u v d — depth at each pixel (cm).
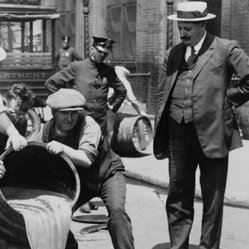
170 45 1706
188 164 595
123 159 1135
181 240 598
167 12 1694
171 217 602
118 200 516
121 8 2084
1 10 1560
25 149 495
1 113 515
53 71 1525
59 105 504
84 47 2192
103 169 530
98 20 2231
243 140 1382
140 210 812
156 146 611
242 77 568
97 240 675
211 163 581
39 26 1609
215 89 570
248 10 1507
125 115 1183
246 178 942
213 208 585
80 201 543
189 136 583
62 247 470
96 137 517
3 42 1656
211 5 1888
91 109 820
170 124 594
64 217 472
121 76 1175
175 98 585
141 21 1880
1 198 446
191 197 603
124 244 506
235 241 682
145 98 1852
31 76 1493
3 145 592
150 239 687
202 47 574
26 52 1633
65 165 501
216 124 570
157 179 952
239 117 1410
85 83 820
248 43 1509
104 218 756
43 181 523
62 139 523
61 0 2650
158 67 1798
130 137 1153
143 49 1870
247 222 756
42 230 460
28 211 473
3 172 479
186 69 579
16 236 458
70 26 2581
